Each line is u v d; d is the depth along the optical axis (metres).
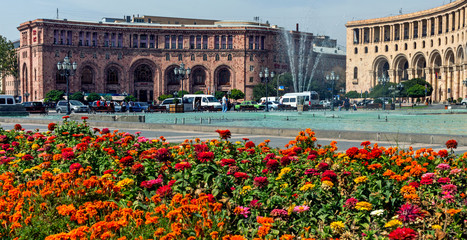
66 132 15.38
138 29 110.38
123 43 109.81
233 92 104.94
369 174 8.24
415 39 123.38
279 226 5.68
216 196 6.90
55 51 104.19
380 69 135.62
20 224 5.84
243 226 5.71
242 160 9.77
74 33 105.75
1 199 6.24
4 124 31.94
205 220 5.30
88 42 107.25
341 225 5.41
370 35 135.62
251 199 6.61
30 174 8.67
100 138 12.21
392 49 129.88
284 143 17.64
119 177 8.11
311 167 9.11
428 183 6.80
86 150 10.80
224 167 8.60
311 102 79.06
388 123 33.25
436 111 58.66
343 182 7.61
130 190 7.10
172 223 5.20
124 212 5.25
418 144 17.14
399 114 50.34
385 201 6.47
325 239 5.47
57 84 104.56
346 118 41.38
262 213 6.26
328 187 6.55
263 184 6.94
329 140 18.86
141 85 111.94
